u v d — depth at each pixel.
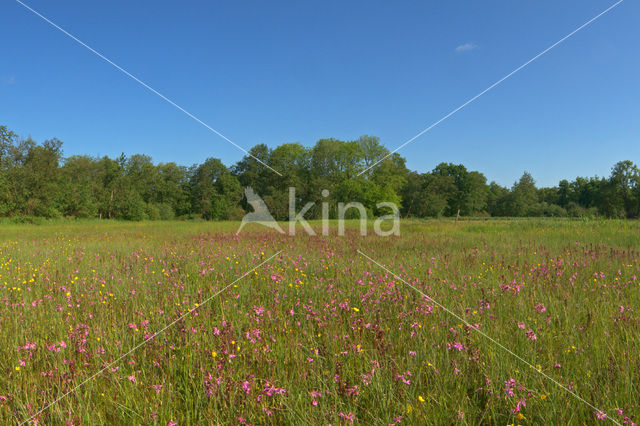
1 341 3.32
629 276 5.52
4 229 22.77
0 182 37.72
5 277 5.96
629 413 2.19
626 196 75.25
